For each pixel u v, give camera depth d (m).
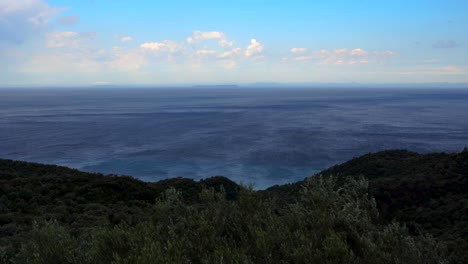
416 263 4.52
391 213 25.75
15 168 38.22
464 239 16.22
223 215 5.58
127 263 4.16
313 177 5.89
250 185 6.01
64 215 16.92
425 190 28.38
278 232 4.62
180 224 5.38
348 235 4.88
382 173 40.59
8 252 7.93
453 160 35.09
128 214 17.14
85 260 4.88
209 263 4.14
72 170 39.62
